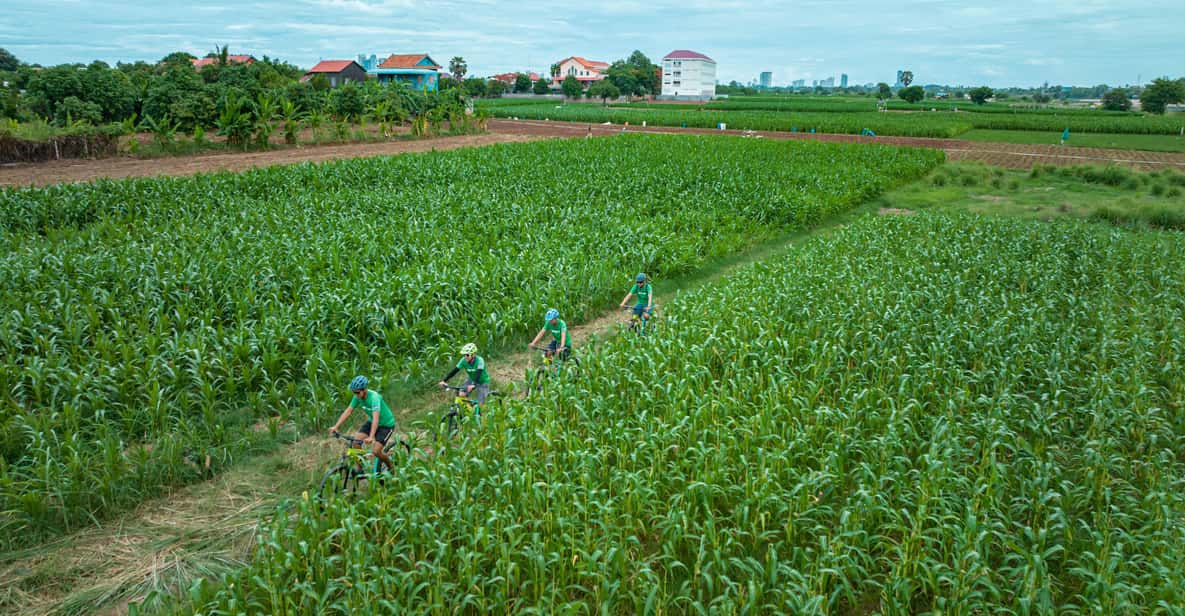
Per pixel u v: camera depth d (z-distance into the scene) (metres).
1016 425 11.57
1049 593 7.60
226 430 11.85
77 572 8.56
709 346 13.91
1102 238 25.42
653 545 9.09
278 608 7.35
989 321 16.03
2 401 11.46
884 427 11.47
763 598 7.88
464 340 15.45
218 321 15.60
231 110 47.47
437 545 8.14
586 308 18.58
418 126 63.09
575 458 9.54
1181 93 117.19
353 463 9.39
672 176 37.62
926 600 8.23
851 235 25.80
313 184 32.84
